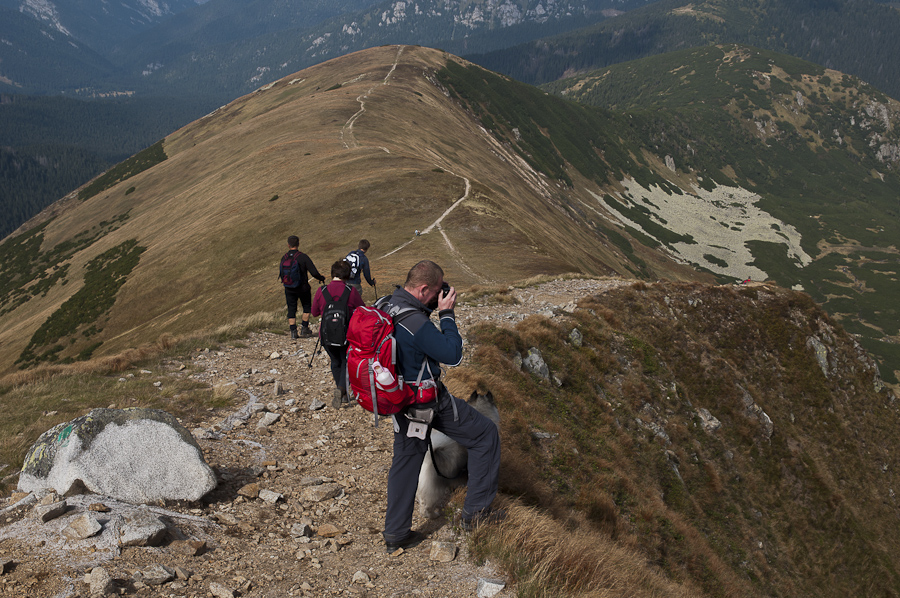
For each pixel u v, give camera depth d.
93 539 3.37
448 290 3.89
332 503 4.92
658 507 10.45
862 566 17.56
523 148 169.12
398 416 3.88
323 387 8.56
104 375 8.80
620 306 20.11
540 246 36.06
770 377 23.05
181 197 74.69
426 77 157.38
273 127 88.56
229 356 10.34
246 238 46.38
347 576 3.68
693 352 20.08
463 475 4.70
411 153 69.62
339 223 42.25
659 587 4.90
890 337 133.88
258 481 5.15
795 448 20.47
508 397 9.78
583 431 11.45
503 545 3.94
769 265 168.75
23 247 100.81
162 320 39.91
